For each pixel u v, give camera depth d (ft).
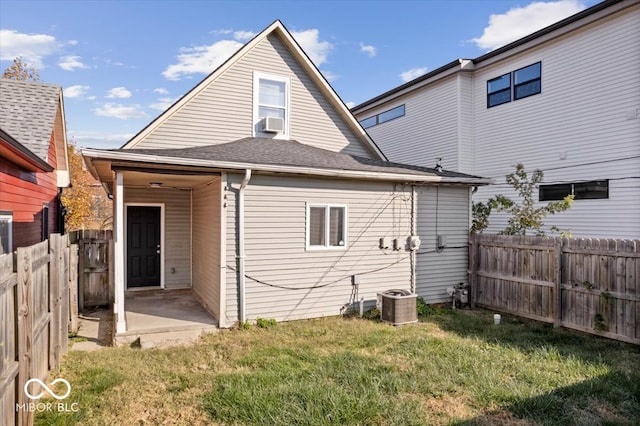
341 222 26.50
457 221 30.71
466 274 30.91
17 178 23.39
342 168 24.89
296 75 34.09
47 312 14.37
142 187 32.04
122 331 20.31
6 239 21.48
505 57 41.37
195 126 30.04
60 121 33.71
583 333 22.21
